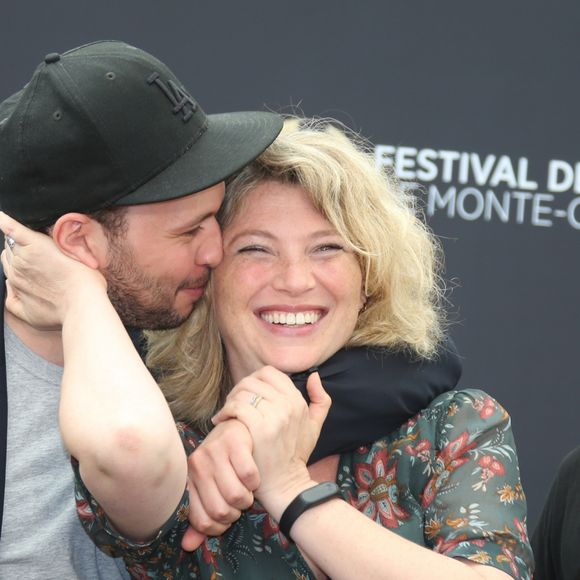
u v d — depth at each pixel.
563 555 3.69
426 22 6.32
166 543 2.90
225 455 2.84
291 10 6.25
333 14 6.27
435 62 6.33
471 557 2.77
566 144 6.41
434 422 3.11
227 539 2.99
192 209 2.86
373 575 2.70
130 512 2.63
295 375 3.13
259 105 6.24
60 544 2.96
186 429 3.21
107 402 2.56
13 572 2.93
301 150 3.08
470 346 6.39
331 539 2.76
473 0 6.34
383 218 3.17
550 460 6.44
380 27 6.30
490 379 6.41
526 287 6.41
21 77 6.09
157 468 2.55
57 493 2.98
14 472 2.94
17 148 2.79
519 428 6.43
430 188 6.33
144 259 2.87
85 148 2.75
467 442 3.01
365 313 3.21
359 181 3.12
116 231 2.84
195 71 6.20
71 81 2.75
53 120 2.75
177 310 2.98
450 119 6.34
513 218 6.39
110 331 2.71
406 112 6.32
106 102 2.75
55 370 3.02
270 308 3.07
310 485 2.86
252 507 3.01
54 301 2.83
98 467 2.54
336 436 3.06
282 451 2.86
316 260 3.08
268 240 3.04
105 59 2.79
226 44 6.22
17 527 2.93
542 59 6.38
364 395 3.05
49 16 6.11
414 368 3.15
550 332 6.43
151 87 2.79
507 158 6.38
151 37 6.16
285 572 2.97
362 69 6.29
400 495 3.05
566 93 6.40
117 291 2.90
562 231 6.42
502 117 6.37
